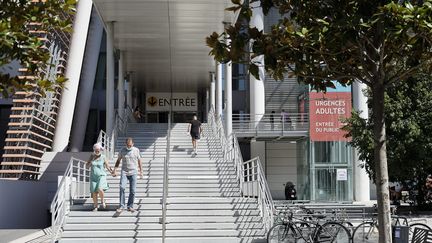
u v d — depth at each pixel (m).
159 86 34.81
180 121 37.12
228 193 16.56
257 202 14.05
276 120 34.34
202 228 13.10
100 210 13.52
